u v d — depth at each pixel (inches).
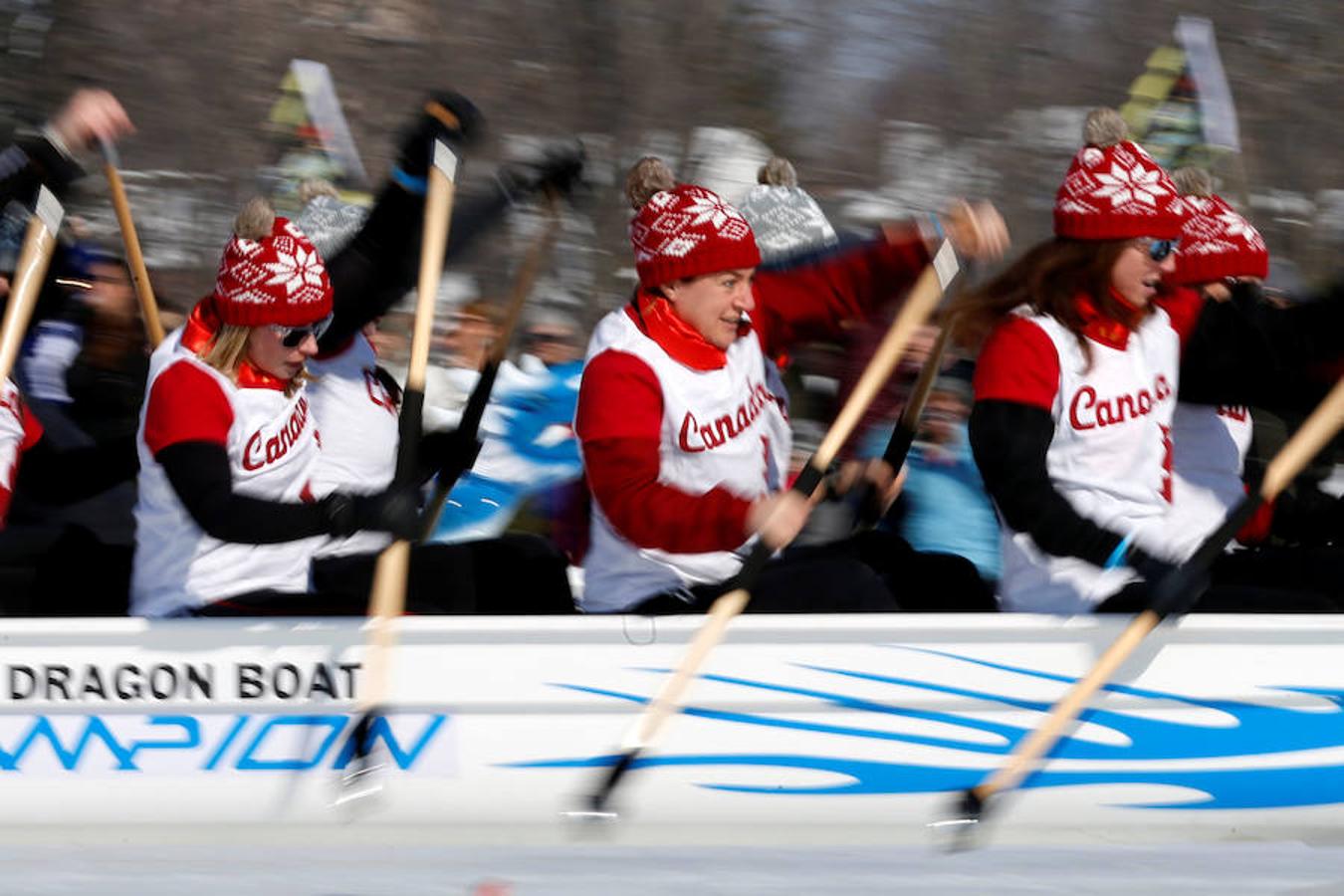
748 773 566.9
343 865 553.3
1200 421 653.3
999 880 540.7
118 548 669.3
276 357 583.8
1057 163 1182.3
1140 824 577.6
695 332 601.0
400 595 566.3
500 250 1033.5
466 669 562.6
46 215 646.5
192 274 1123.9
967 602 677.9
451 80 1125.1
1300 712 573.6
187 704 562.6
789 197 710.5
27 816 566.3
